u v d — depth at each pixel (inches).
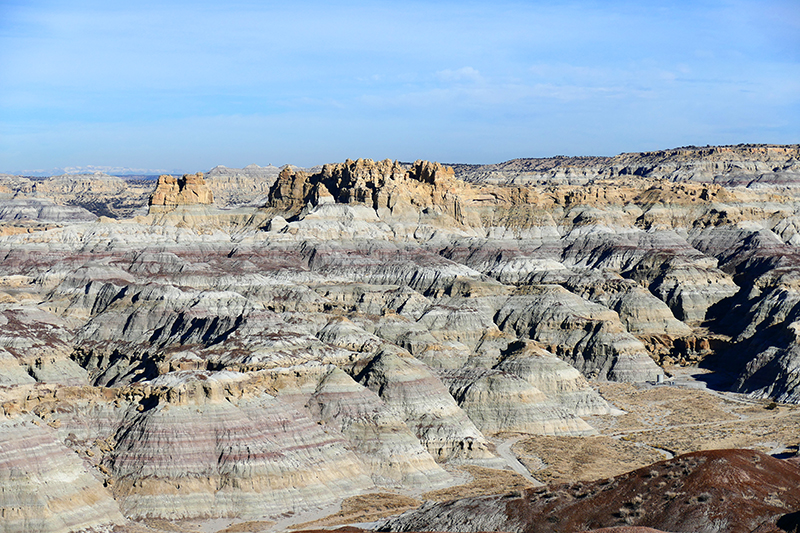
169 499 5989.2
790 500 4840.1
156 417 6407.5
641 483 5118.1
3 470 5521.7
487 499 5403.5
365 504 6245.1
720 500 4798.2
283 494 6200.8
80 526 5536.4
